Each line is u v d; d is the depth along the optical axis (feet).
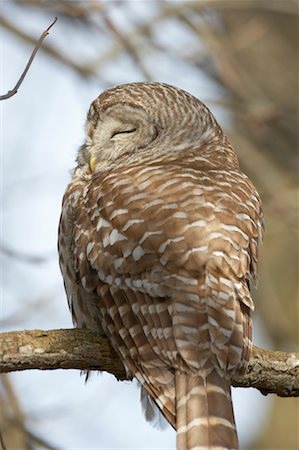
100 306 39.01
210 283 37.27
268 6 66.69
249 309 37.91
